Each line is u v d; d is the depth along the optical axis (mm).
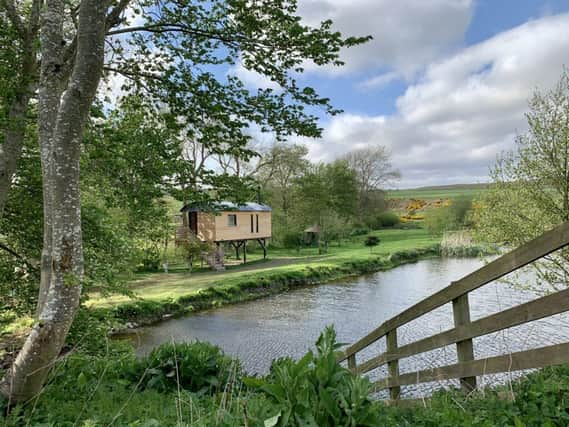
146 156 6312
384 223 51406
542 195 9367
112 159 6242
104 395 3238
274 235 37156
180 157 6711
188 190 6449
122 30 5461
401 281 21375
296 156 38969
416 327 12352
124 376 3979
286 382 1455
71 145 2998
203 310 15891
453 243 31141
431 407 2396
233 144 6242
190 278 20828
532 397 2072
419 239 39719
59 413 2799
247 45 5500
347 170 44844
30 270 6551
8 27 5738
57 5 3680
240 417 1641
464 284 2311
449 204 41281
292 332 12891
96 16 2973
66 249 2951
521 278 10938
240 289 18531
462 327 2365
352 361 4340
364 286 20406
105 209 7328
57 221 2965
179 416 2080
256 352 11039
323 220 36062
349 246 37969
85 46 2971
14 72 5547
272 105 5711
